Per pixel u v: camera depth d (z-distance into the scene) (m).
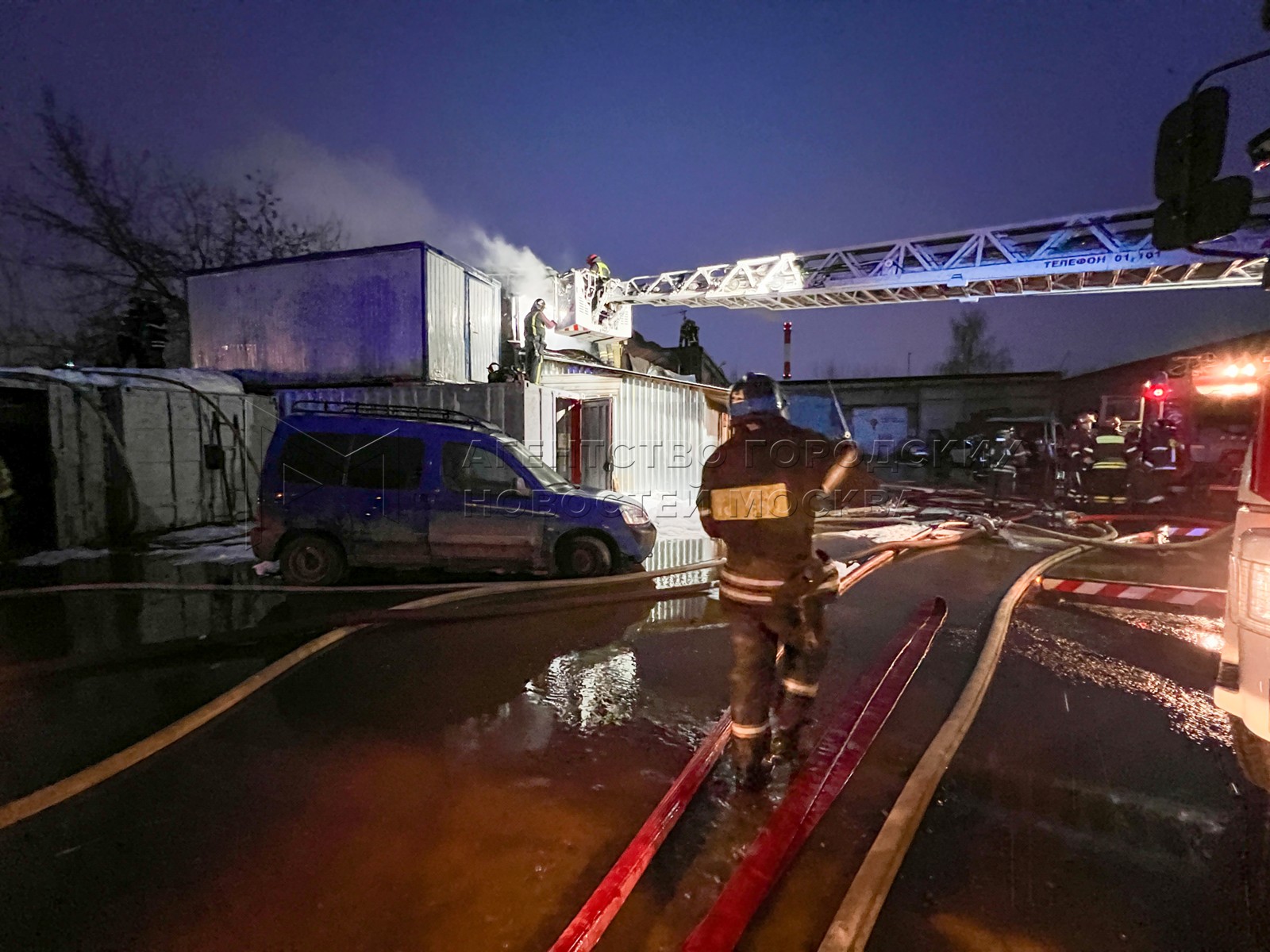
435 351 12.45
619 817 2.80
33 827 2.72
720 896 2.25
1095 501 11.79
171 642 4.63
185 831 2.70
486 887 2.38
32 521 8.55
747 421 2.91
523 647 4.88
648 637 5.11
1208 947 2.09
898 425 30.08
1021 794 2.94
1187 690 4.09
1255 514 2.65
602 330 18.75
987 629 5.26
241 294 13.05
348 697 4.02
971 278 15.35
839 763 3.13
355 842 2.63
